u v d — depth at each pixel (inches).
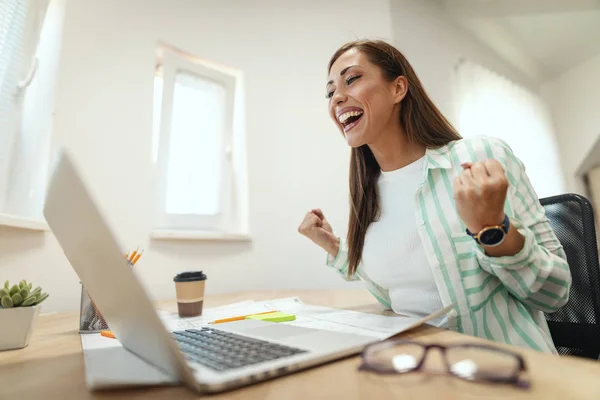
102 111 48.1
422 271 30.5
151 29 55.9
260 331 19.2
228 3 66.3
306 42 71.1
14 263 36.5
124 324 14.4
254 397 10.4
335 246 39.4
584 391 9.7
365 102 32.1
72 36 46.3
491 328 26.0
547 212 34.1
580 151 109.3
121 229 47.6
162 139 56.9
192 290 28.1
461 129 83.1
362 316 24.1
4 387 12.5
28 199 41.6
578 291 30.4
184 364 10.5
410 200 32.9
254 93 66.4
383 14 72.5
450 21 88.5
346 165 68.1
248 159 63.6
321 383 11.4
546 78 118.9
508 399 9.3
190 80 61.8
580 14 89.5
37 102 44.2
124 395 11.2
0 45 39.6
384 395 10.1
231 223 62.8
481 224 20.0
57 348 19.3
